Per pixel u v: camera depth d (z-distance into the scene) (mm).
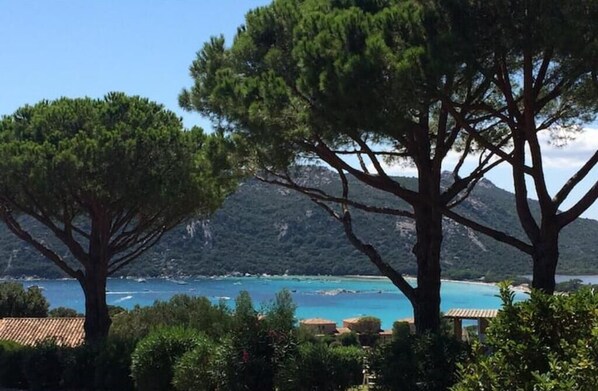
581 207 10141
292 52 10602
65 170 16094
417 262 12117
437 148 11812
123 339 15391
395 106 9406
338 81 9312
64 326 32688
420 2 9688
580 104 11469
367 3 11008
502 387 4891
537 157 10266
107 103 18938
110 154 16500
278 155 11797
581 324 5219
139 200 17281
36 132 17922
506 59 10094
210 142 13398
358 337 42188
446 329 11656
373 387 9859
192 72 12766
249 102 10719
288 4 11664
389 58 9258
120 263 19656
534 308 5359
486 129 12820
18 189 16812
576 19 8719
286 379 11070
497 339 5344
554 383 4289
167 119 19531
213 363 11867
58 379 16094
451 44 9023
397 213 12359
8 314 46344
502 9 9195
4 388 16781
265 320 12195
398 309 80312
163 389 13141
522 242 10570
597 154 10367
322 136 10953
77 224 21922
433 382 9070
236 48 11922
